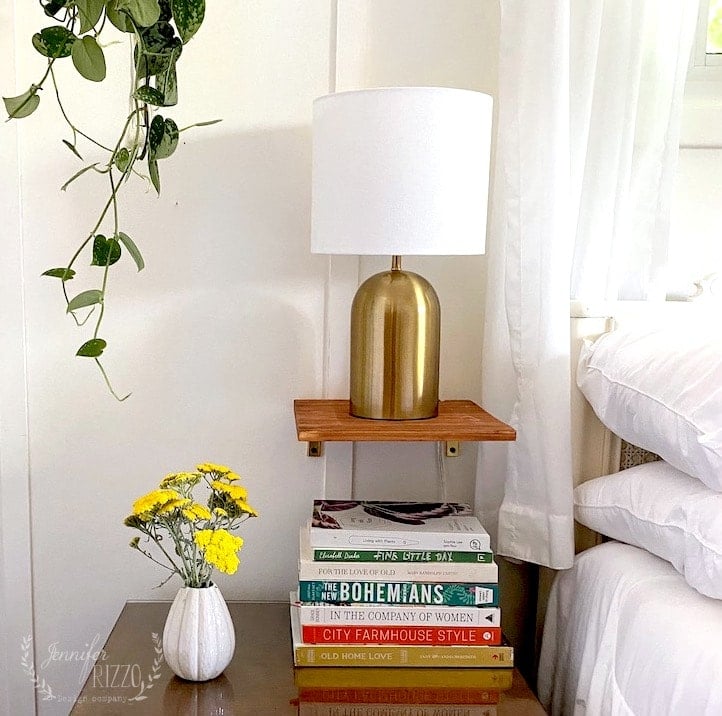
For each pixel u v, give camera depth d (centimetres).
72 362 150
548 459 139
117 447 153
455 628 127
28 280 148
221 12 146
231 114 148
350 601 127
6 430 150
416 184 123
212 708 114
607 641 122
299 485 156
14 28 142
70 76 145
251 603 155
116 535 155
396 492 159
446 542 127
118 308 150
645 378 128
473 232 129
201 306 151
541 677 148
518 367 142
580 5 140
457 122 124
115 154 117
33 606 155
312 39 148
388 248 124
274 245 151
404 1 148
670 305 151
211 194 149
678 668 103
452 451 157
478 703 117
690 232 161
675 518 119
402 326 134
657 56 148
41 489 153
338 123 125
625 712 111
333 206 127
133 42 118
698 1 148
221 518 127
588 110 141
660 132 149
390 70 149
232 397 154
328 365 154
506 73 140
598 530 141
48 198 147
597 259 149
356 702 116
